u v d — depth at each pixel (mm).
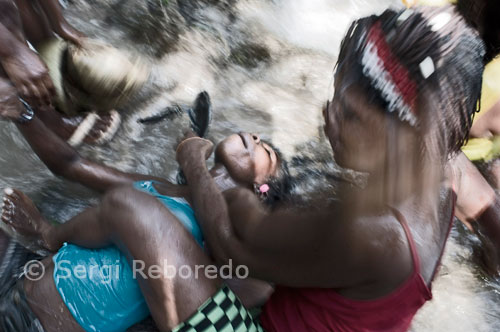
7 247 2551
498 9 2242
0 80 2406
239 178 2721
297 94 3859
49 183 3018
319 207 1724
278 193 2762
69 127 2926
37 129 2564
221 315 2107
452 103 1577
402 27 1554
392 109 1528
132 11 3805
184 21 3918
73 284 2291
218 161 2766
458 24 1587
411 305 1766
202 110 3268
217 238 2053
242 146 2736
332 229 1613
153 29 3797
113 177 2715
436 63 1530
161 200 2361
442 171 1727
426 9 1607
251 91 3785
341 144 1687
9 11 2463
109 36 3693
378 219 1606
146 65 3188
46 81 2391
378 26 1604
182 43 3834
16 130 3145
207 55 3855
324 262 1670
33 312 2322
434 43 1535
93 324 2293
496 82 2752
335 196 1804
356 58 1615
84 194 2998
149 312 2363
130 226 2152
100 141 3096
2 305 2381
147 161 3217
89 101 2842
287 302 2109
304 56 4062
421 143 1565
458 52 1563
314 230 1650
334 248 1621
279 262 1786
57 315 2293
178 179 2941
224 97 3711
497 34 2295
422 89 1529
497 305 2902
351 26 1699
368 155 1613
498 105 2801
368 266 1630
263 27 4113
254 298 2209
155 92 3535
